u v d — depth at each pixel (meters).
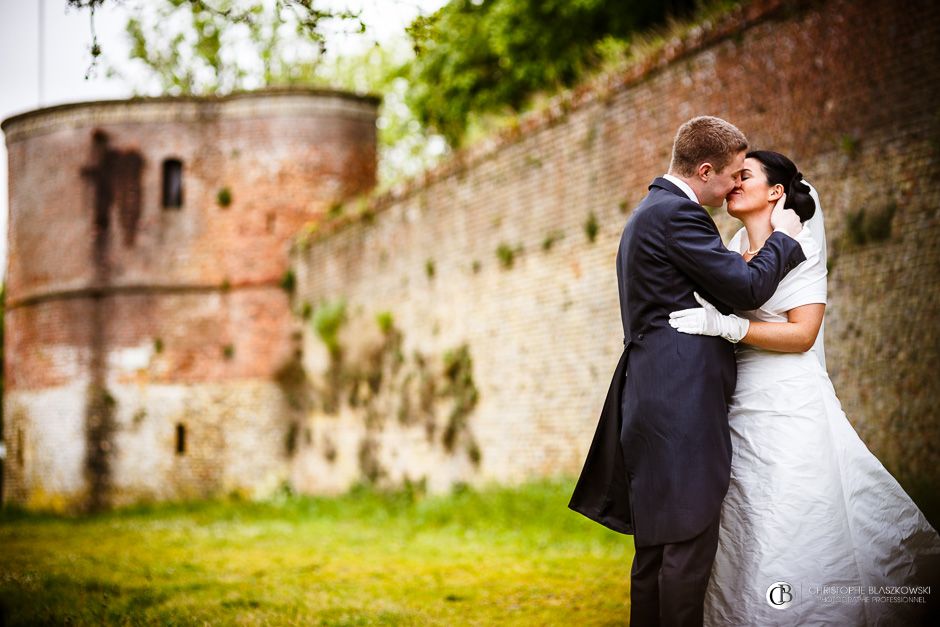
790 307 3.85
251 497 20.81
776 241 3.79
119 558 9.39
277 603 6.14
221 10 5.83
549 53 17.38
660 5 16.11
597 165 11.77
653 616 3.67
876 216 7.99
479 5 18.84
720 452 3.61
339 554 9.34
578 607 5.63
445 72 19.36
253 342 21.30
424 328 15.72
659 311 3.77
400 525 12.34
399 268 16.59
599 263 11.70
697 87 10.16
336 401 18.95
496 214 13.84
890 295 7.83
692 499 3.54
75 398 21.89
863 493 3.68
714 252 3.68
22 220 22.94
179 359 21.62
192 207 21.78
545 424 12.61
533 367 12.91
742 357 3.88
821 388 3.79
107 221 22.06
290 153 21.56
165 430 21.50
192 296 21.69
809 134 8.71
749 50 9.45
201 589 6.93
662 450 3.62
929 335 7.50
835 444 3.71
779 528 3.60
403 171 31.56
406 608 5.88
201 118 21.86
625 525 3.86
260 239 21.45
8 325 23.66
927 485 7.24
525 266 13.15
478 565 7.90
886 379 7.83
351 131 21.89
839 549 3.58
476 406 14.23
